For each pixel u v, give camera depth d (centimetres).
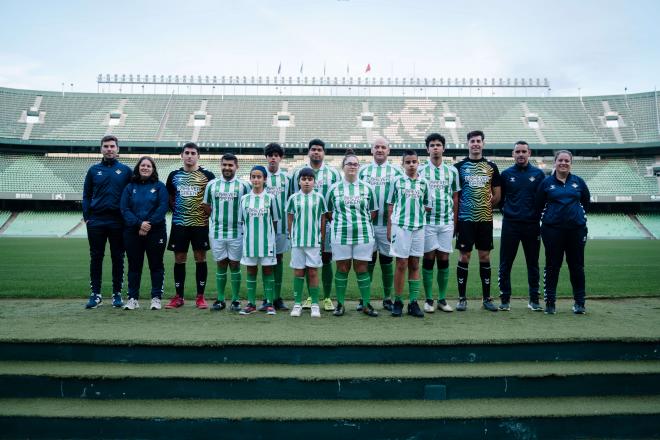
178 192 608
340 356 397
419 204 534
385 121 4353
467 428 337
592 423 344
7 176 3769
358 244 541
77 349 398
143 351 396
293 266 545
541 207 563
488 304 579
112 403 357
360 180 569
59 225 3638
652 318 512
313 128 4259
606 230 3694
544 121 4347
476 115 4434
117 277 599
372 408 350
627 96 4397
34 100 4238
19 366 385
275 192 623
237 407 350
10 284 861
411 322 488
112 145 592
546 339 406
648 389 379
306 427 332
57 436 336
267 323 482
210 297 711
